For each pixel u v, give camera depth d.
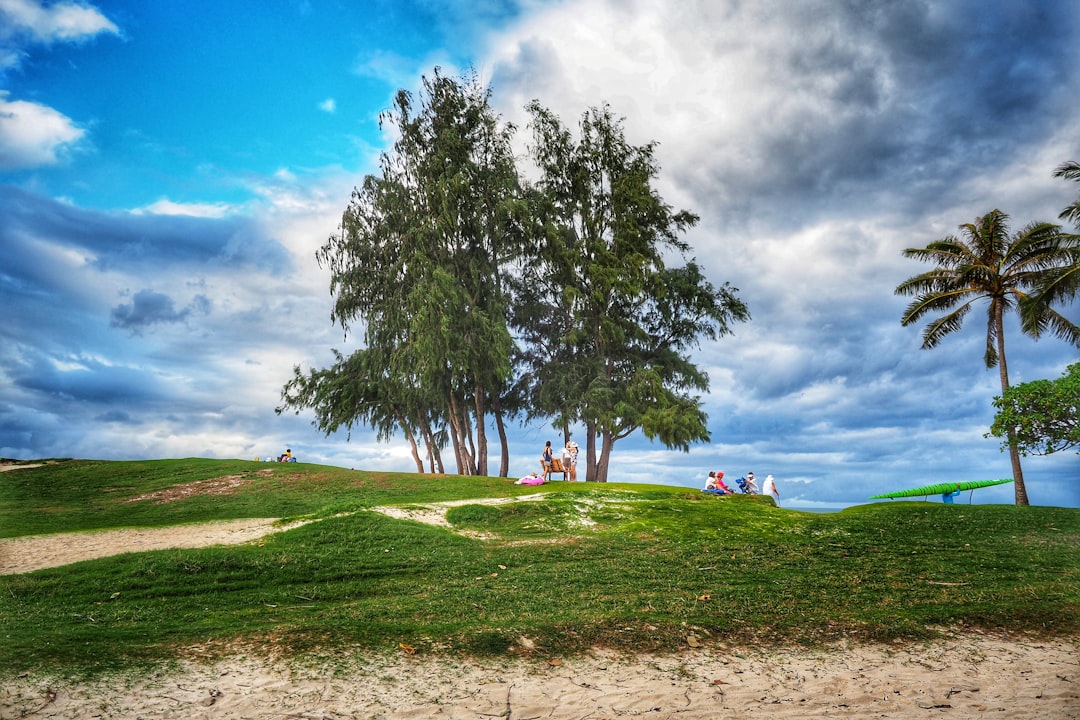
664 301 42.53
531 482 31.38
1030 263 31.98
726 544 20.20
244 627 10.89
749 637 10.99
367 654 9.69
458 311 39.19
